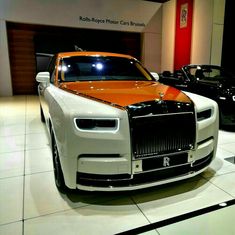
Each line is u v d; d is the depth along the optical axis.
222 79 5.01
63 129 1.93
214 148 2.48
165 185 2.42
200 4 7.96
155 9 9.71
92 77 3.07
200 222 1.86
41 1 8.06
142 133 1.91
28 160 3.10
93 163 1.89
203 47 8.02
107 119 1.88
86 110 1.91
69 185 1.99
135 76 3.29
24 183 2.48
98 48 9.45
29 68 8.94
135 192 2.30
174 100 2.09
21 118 5.43
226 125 4.41
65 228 1.80
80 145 1.88
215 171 2.72
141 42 10.01
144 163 1.96
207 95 4.54
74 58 3.25
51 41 8.77
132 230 1.78
